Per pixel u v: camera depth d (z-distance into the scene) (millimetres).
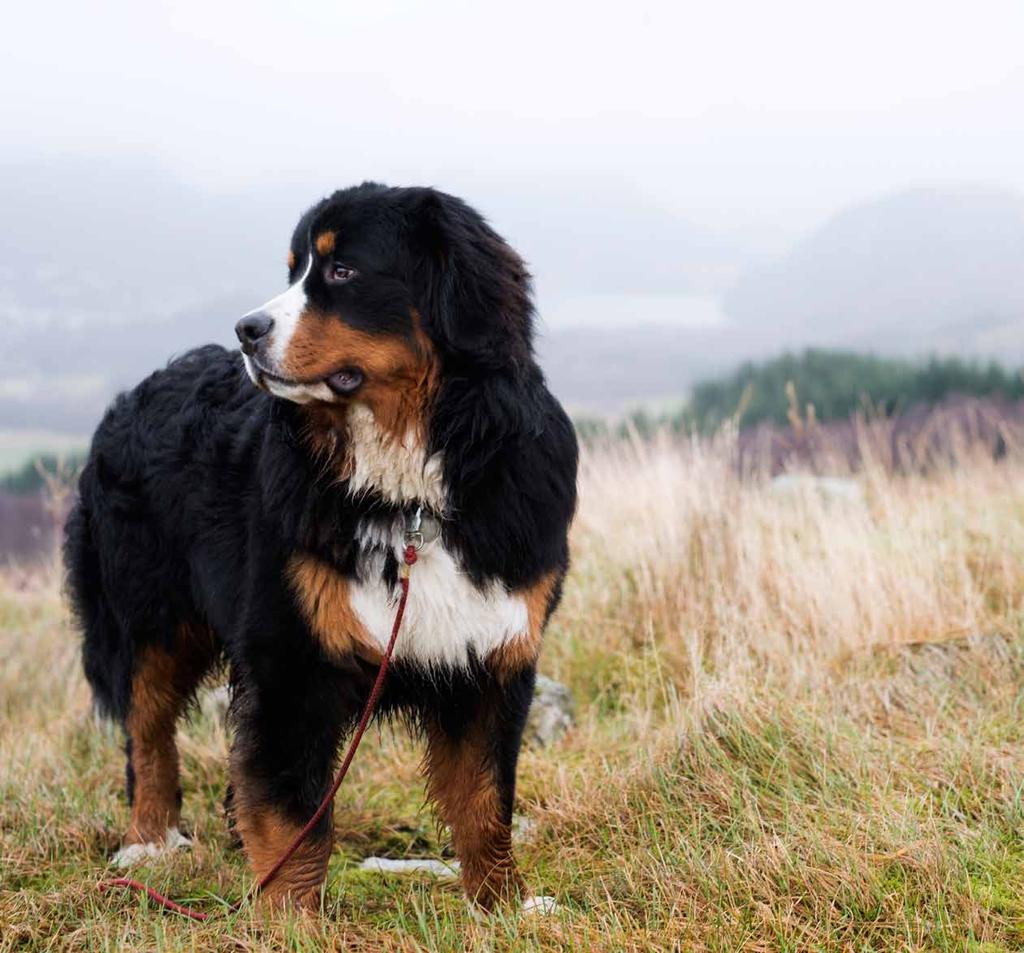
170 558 3977
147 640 4070
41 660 6969
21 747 5027
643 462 7664
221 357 4168
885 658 4855
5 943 3168
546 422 3334
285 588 3217
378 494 3211
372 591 3203
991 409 11852
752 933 2887
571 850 3652
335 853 3949
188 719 4445
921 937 2822
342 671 3275
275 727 3244
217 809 4422
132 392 4344
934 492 7984
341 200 3303
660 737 4148
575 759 4566
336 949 3010
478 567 3201
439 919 3236
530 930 2990
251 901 3297
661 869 3225
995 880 3072
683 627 5523
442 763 3447
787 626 5285
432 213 3260
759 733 3951
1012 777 3564
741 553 5969
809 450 9758
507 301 3289
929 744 3947
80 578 4395
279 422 3344
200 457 3783
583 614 5918
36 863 3793
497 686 3342
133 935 3127
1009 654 4723
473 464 3174
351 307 3211
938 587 5426
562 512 3344
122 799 4484
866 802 3510
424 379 3246
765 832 3391
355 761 4594
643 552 6148
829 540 6027
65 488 8391
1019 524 6426
